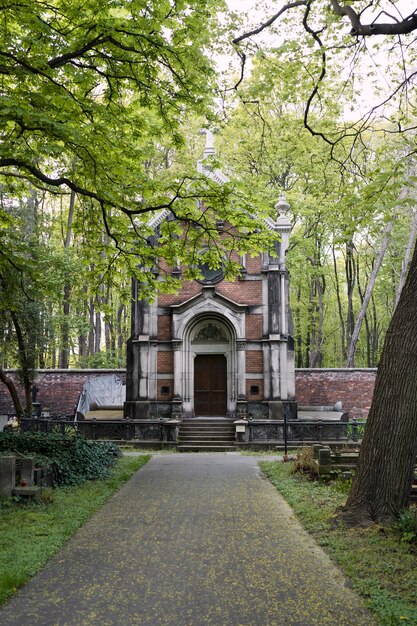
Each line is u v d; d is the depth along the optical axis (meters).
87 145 10.74
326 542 7.77
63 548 7.73
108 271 15.15
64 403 30.34
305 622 5.39
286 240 24.59
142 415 23.70
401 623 5.20
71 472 12.55
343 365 44.34
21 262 14.62
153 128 12.89
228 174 26.86
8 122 10.62
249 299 24.39
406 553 7.18
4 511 9.38
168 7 10.74
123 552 7.54
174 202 13.07
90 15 10.72
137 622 5.39
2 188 19.58
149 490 12.05
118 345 44.62
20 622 5.38
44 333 26.12
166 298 24.75
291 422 20.95
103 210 12.92
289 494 11.16
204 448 20.56
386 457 8.58
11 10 9.87
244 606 5.76
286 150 19.95
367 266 44.03
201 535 8.38
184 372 24.06
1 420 24.88
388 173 11.82
